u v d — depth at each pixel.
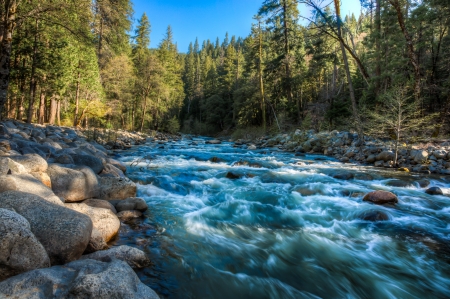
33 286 2.21
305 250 4.07
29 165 4.43
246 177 8.43
